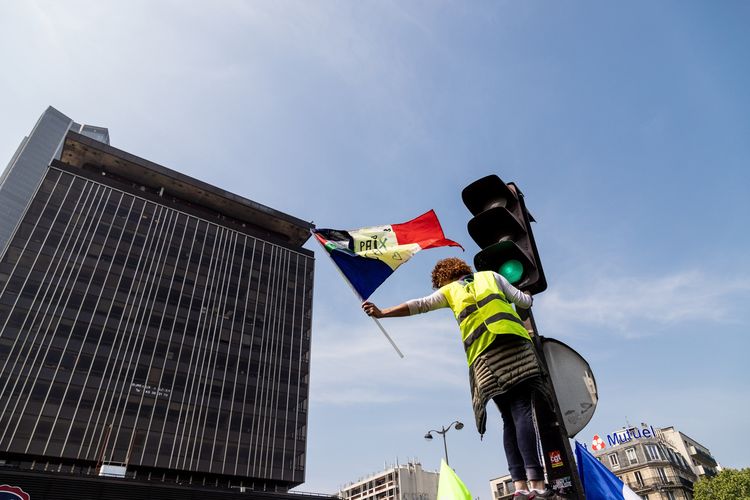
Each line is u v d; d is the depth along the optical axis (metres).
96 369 41.97
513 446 2.03
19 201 125.81
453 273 2.61
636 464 52.28
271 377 52.72
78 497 32.16
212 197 64.75
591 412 2.83
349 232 4.09
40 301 42.41
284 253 66.06
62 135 146.38
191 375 47.12
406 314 2.51
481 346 2.11
